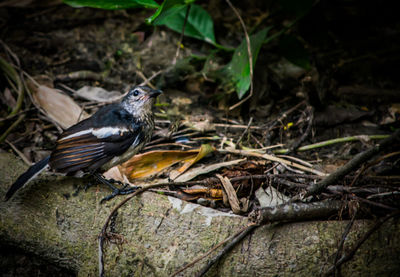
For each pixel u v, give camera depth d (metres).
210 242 7.00
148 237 7.15
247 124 10.12
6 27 12.45
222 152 8.84
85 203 7.49
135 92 7.93
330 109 10.48
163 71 11.15
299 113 10.37
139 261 7.06
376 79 11.49
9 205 7.56
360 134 9.90
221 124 9.99
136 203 7.40
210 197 7.67
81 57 11.72
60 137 7.49
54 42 12.11
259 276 6.87
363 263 6.77
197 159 8.45
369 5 14.17
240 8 13.94
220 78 10.64
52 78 10.96
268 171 8.27
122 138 7.61
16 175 8.09
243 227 7.07
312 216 7.05
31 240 7.38
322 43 12.62
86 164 7.39
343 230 7.00
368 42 12.61
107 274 7.08
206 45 12.29
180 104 10.62
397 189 7.46
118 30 12.75
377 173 8.59
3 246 7.54
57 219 7.42
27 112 9.91
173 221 7.18
